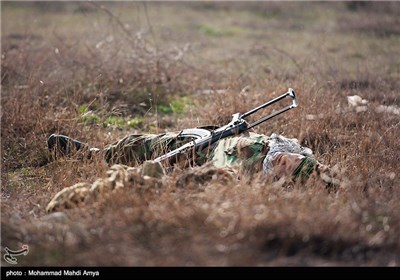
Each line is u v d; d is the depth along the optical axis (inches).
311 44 2165.4
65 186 960.9
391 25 2481.5
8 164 1123.9
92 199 839.7
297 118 1219.9
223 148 970.7
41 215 862.5
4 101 1359.5
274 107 1298.0
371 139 1122.0
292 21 2728.8
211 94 1480.1
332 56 1945.1
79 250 729.6
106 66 1562.5
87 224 770.8
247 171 913.5
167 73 1588.3
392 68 1817.2
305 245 725.3
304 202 790.5
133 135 1050.1
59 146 1088.2
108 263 701.3
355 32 2427.4
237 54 1993.1
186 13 2945.4
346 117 1267.2
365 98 1462.8
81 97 1434.5
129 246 724.0
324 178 884.0
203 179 861.8
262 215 735.1
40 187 1008.2
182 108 1486.2
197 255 703.7
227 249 709.9
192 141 978.7
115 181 850.8
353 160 1021.2
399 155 1074.7
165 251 713.0
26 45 1894.7
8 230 785.6
